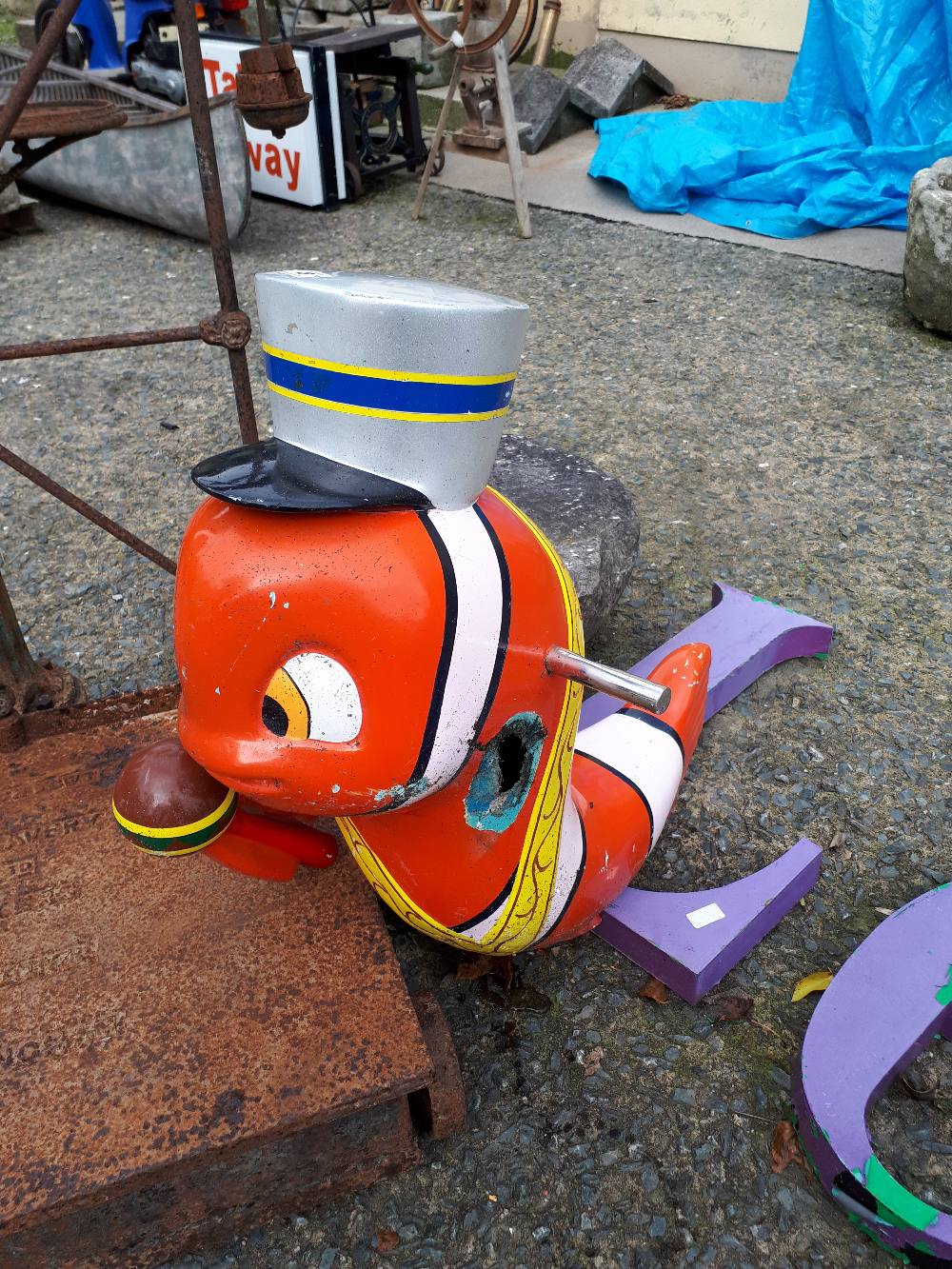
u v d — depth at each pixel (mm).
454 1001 1706
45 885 1577
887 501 3107
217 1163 1338
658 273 4797
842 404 3656
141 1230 1345
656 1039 1649
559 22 7043
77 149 5344
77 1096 1285
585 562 2127
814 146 5152
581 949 1794
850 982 1570
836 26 5000
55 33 1370
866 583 2758
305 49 5324
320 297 955
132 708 1954
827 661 2488
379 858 1328
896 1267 1374
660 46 6582
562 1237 1410
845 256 4812
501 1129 1527
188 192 5039
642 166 5453
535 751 1230
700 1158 1492
